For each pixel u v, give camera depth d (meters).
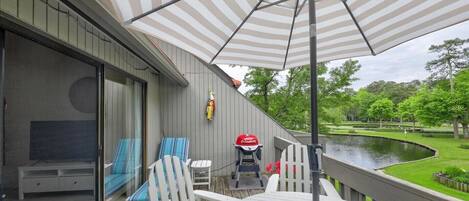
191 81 6.95
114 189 3.40
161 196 2.03
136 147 4.66
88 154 2.62
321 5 1.84
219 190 5.43
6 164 1.72
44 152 2.04
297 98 11.62
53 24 2.09
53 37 2.09
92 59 2.76
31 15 1.85
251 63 2.23
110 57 3.20
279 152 6.36
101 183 2.82
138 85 4.85
